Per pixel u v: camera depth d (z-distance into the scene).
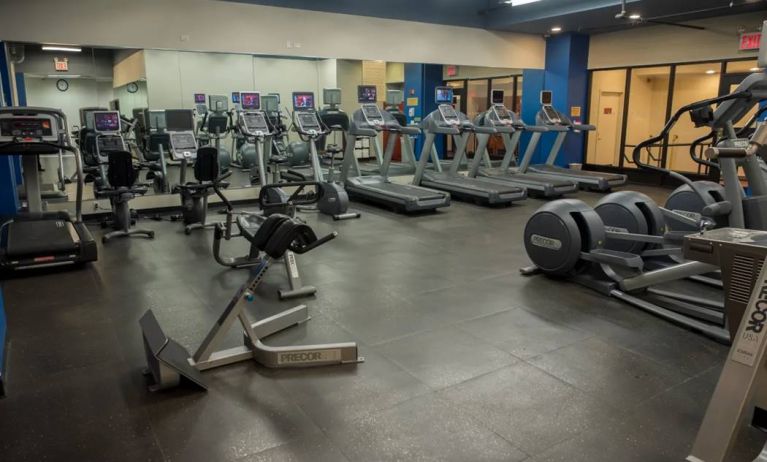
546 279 4.46
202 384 2.65
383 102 11.91
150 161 8.24
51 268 4.77
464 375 2.83
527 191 8.84
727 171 3.48
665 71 10.27
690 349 3.15
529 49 11.04
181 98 8.36
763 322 1.84
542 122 9.72
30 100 7.28
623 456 2.16
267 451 2.20
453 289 4.21
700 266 3.52
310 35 8.50
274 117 9.17
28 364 2.95
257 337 3.11
